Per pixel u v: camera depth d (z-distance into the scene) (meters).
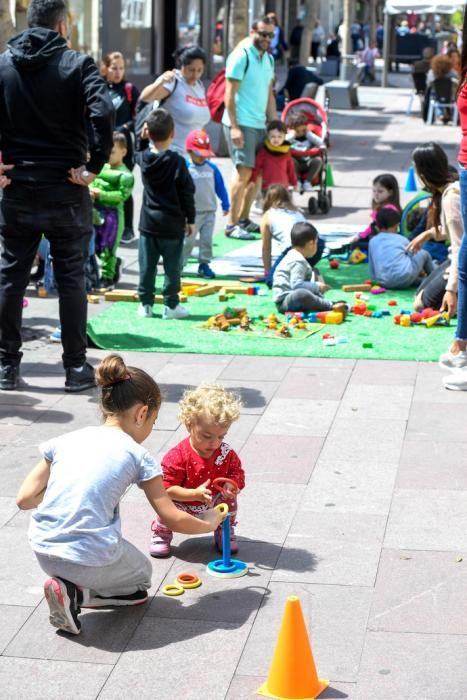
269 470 6.83
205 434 5.47
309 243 10.83
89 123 8.60
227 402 5.48
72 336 8.45
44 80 8.12
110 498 4.93
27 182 8.24
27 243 8.43
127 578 5.05
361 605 5.19
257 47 14.31
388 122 30.64
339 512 6.23
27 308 11.09
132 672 4.66
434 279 10.66
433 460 7.00
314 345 9.69
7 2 12.78
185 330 10.21
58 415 7.93
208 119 13.46
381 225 12.41
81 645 4.89
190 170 12.10
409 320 10.41
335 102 34.16
